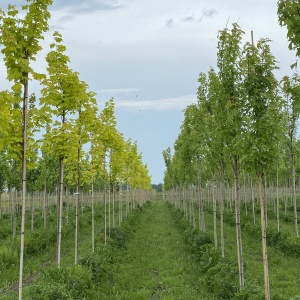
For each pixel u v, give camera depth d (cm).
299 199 3572
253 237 1938
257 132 746
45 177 2205
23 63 693
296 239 1567
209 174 2503
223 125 945
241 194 3725
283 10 482
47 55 1005
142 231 2441
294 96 536
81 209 3309
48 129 1002
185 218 2711
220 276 993
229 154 935
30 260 1454
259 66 752
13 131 780
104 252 1367
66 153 1003
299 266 1305
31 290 796
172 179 4297
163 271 1264
